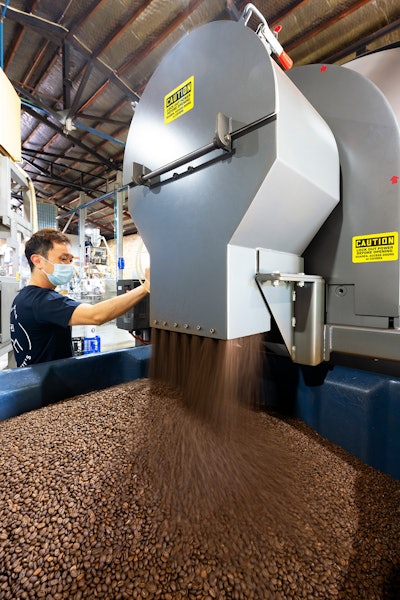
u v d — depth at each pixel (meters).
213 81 0.70
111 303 1.15
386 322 0.86
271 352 1.22
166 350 0.96
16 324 1.35
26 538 0.58
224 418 0.81
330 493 0.80
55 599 0.50
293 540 0.65
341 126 0.91
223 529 0.64
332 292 0.96
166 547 0.60
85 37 2.57
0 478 0.69
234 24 0.65
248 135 0.62
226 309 0.67
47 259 1.35
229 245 0.67
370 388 0.94
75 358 1.23
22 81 3.33
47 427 0.89
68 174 5.90
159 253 0.86
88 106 3.48
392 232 0.83
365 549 0.66
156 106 0.85
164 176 0.82
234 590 0.54
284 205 0.70
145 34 2.42
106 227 8.55
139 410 0.97
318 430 1.08
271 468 0.83
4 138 1.89
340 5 1.80
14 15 2.32
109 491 0.69
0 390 0.99
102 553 0.57
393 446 0.91
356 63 1.01
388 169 0.83
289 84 0.67
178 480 0.73
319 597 0.56
